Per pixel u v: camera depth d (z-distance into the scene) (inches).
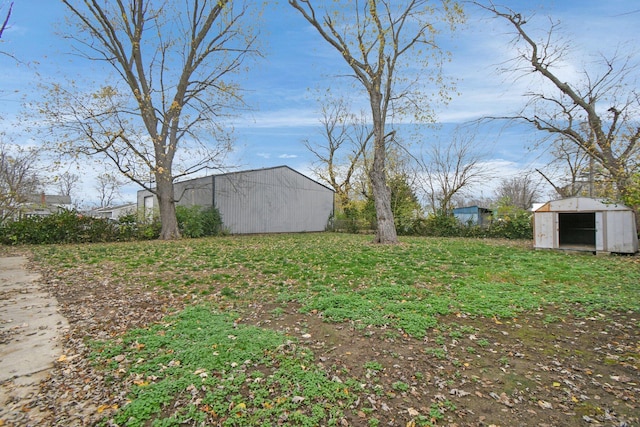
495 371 129.4
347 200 1160.2
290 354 139.0
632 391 116.5
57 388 116.0
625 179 401.7
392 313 186.4
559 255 430.9
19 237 578.9
